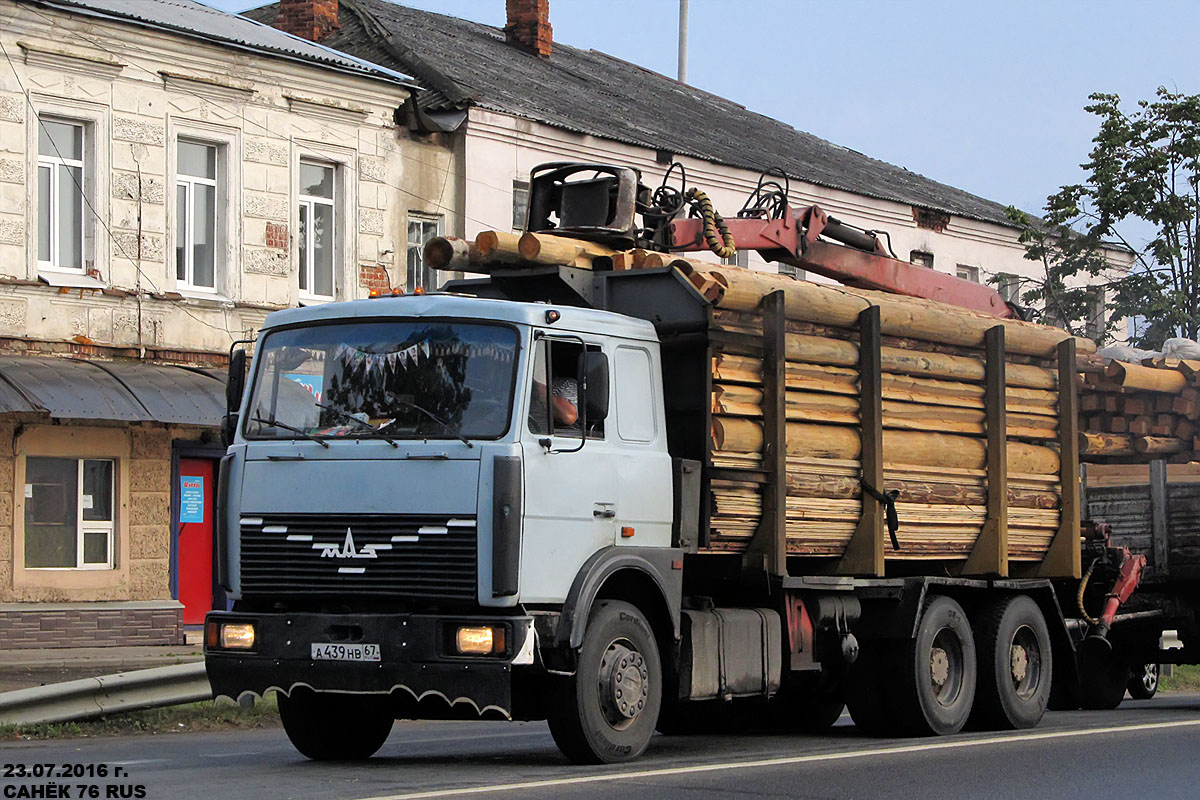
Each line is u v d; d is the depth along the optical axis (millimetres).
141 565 24734
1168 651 18422
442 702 12391
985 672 15438
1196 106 36062
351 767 12094
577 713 11633
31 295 23516
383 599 11570
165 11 27109
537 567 11461
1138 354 19172
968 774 11539
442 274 29547
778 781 11023
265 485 11977
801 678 15445
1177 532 17203
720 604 13680
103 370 23375
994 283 40812
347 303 12266
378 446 11633
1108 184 36375
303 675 11664
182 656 22516
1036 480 16531
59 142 24234
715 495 13070
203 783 10914
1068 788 10891
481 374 11641
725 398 13242
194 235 25922
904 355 15031
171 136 25328
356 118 27891
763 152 37344
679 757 12719
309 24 32438
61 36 23938
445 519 11359
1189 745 13523
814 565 14641
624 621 12031
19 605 23203
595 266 13688
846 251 17031
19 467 23359
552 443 11648
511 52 37344
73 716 15219
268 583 11891
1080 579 17047
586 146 31422
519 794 10141
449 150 29438
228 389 12734
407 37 33812
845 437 14359
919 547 15109
